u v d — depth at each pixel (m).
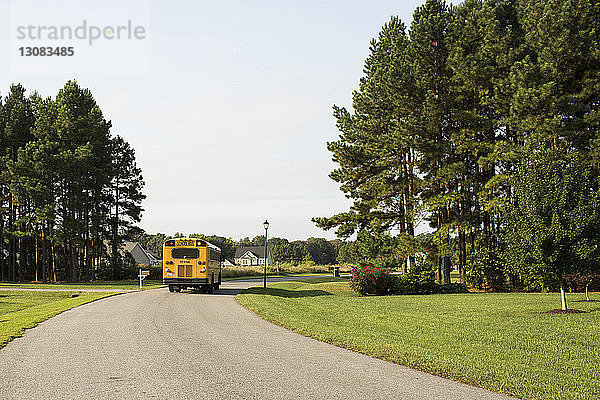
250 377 8.70
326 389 7.87
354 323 15.98
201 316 18.64
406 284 32.00
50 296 32.09
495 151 32.59
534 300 24.00
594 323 15.29
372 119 39.31
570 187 18.17
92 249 58.75
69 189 53.31
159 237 186.50
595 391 7.59
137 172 62.09
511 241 19.22
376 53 42.53
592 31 30.19
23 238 58.09
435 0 37.56
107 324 16.22
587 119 29.97
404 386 8.08
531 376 8.55
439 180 35.94
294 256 160.62
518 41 33.62
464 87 34.28
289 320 16.69
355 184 39.75
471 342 12.13
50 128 52.59
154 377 8.70
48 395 7.49
